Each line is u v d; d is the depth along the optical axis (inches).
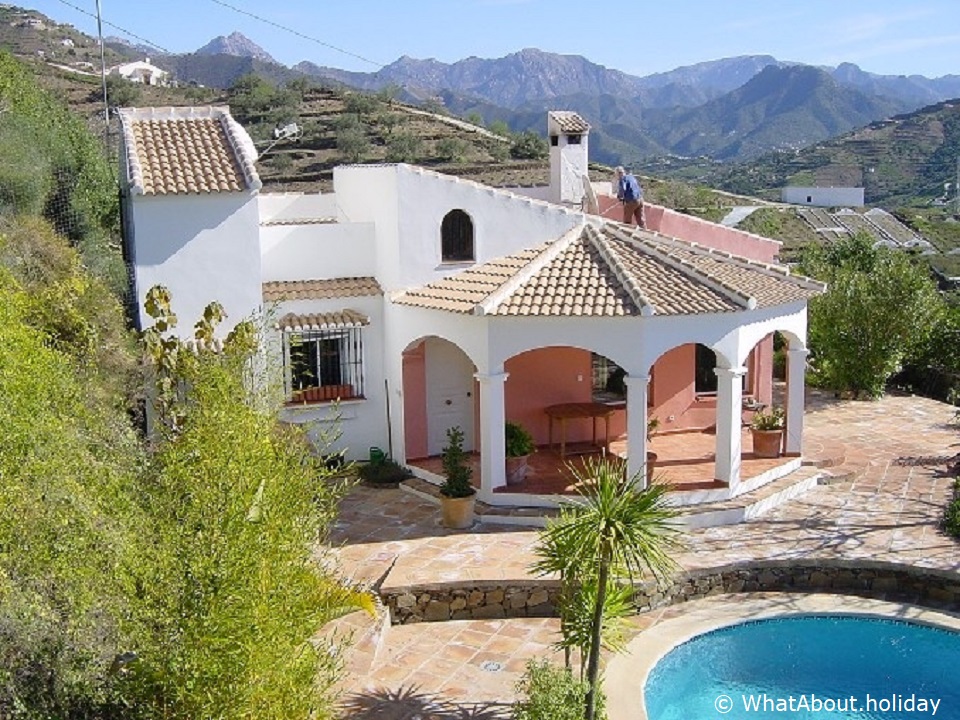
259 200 1089.4
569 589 520.7
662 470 888.9
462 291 876.6
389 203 951.6
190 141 922.1
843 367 1301.7
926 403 1291.8
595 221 983.6
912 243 3248.0
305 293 949.2
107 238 1147.3
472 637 654.5
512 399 971.9
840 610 691.4
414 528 806.5
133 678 375.9
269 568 391.2
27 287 734.5
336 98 3051.2
